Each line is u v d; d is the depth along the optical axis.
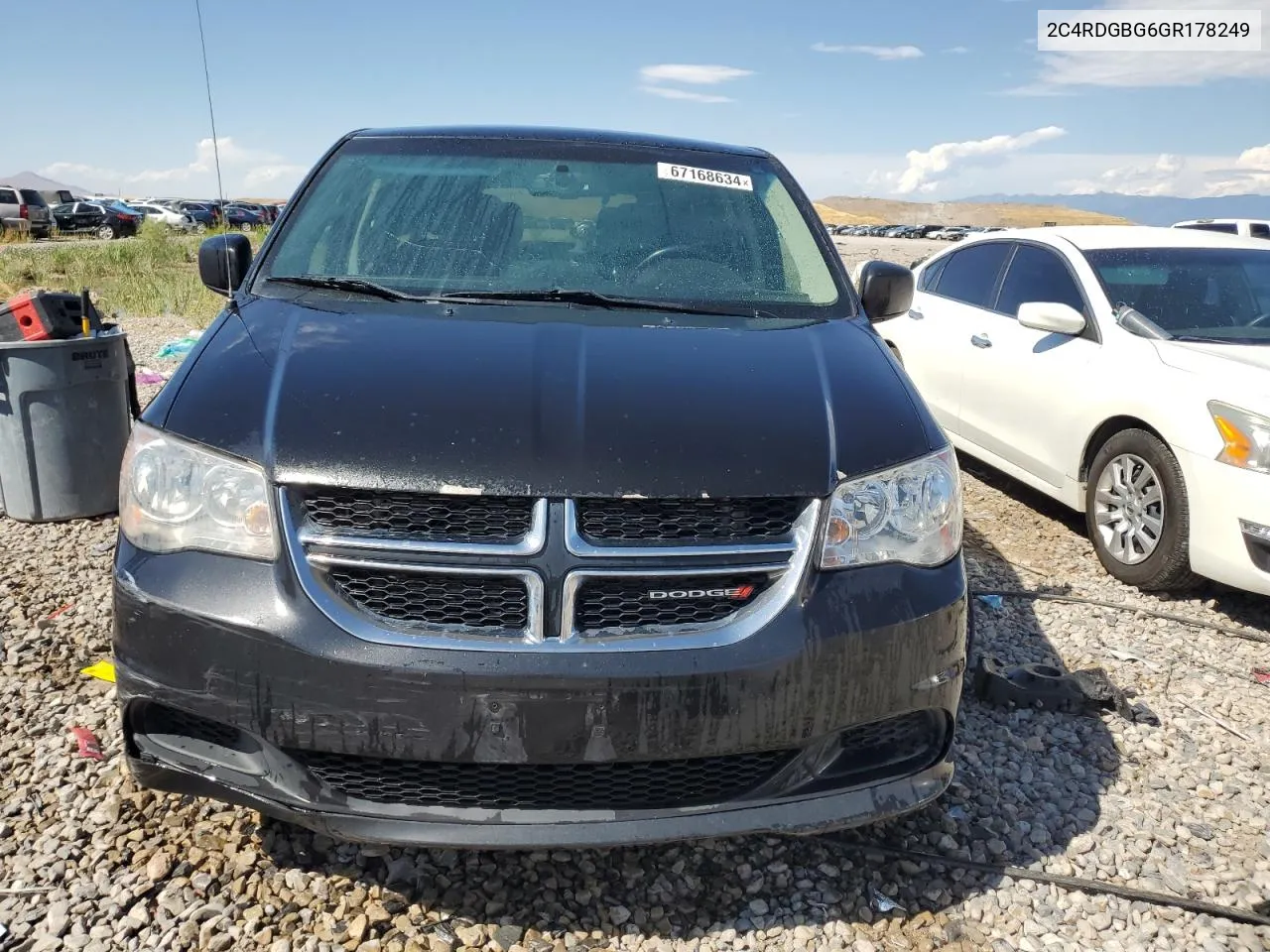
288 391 2.34
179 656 2.14
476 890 2.46
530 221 3.35
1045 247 5.85
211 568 2.15
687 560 2.16
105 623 3.82
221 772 2.21
